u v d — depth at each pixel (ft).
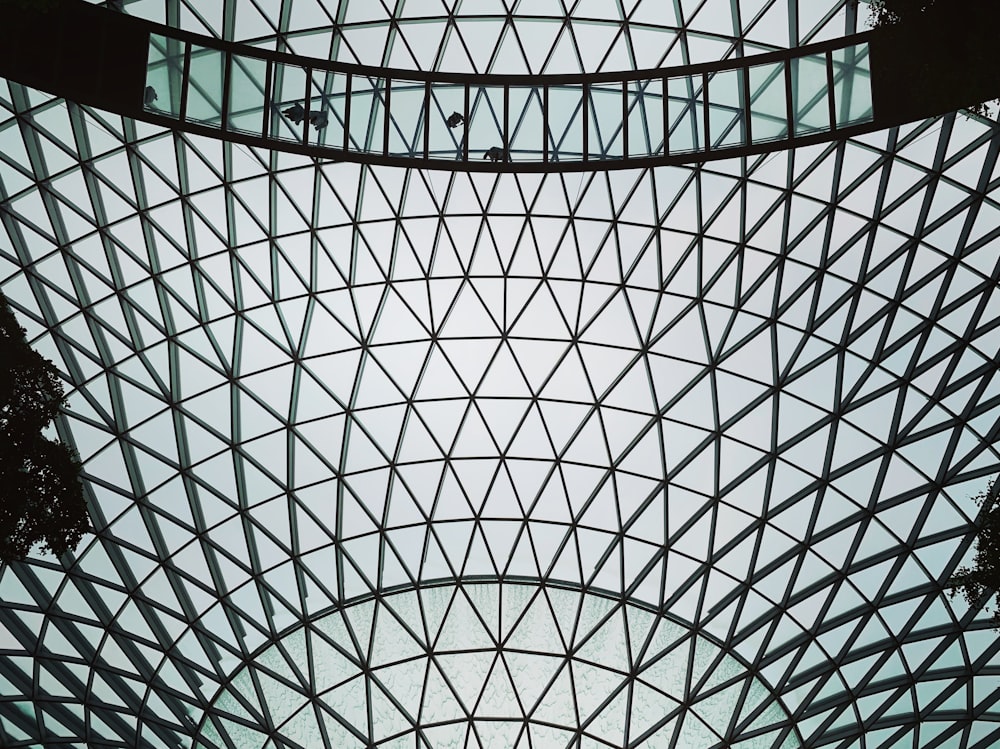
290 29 77.41
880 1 58.70
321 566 87.20
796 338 81.51
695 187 78.38
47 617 82.89
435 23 78.33
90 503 82.84
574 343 84.38
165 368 82.89
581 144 75.20
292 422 85.05
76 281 79.71
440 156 75.36
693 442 85.76
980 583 64.80
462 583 88.12
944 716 85.20
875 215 76.38
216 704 86.38
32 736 85.56
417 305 83.82
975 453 80.43
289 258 81.56
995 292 76.74
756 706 86.53
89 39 69.77
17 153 75.51
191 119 71.72
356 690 87.25
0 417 57.57
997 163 71.77
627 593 87.45
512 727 87.51
